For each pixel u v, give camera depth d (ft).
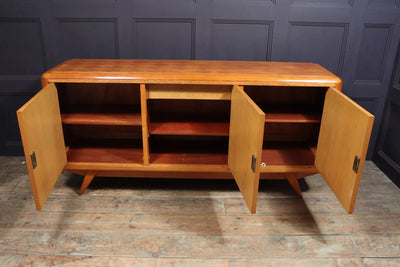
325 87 7.22
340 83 6.68
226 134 7.17
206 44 8.48
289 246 6.27
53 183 6.50
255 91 8.01
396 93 8.38
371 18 8.21
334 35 8.42
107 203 7.38
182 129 7.27
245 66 7.53
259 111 5.32
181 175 7.56
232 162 6.98
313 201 7.59
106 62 7.66
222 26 8.34
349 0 8.13
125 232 6.53
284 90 8.00
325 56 8.61
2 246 6.13
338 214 7.18
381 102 8.95
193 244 6.26
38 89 8.75
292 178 7.59
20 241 6.25
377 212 7.28
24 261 5.82
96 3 8.07
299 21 8.27
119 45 8.46
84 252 6.03
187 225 6.75
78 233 6.48
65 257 5.92
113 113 7.45
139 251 6.08
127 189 7.89
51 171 6.41
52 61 8.54
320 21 8.25
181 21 8.29
